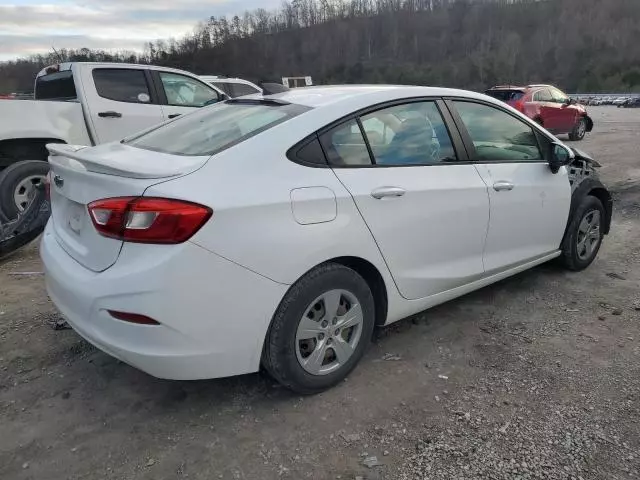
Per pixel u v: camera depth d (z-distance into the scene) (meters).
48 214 5.05
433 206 3.15
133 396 2.86
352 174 2.82
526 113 14.10
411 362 3.18
